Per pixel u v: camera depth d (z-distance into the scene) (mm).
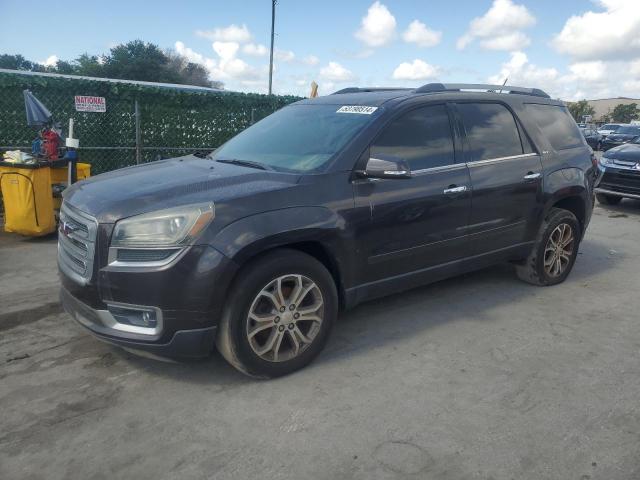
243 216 3293
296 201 3527
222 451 2840
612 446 2938
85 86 8969
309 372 3674
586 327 4566
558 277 5602
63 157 7645
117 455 2793
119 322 3316
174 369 3680
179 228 3145
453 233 4465
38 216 6871
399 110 4215
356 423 3102
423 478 2662
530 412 3252
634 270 6371
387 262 4074
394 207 3990
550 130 5469
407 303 5000
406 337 4266
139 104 9609
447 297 5180
